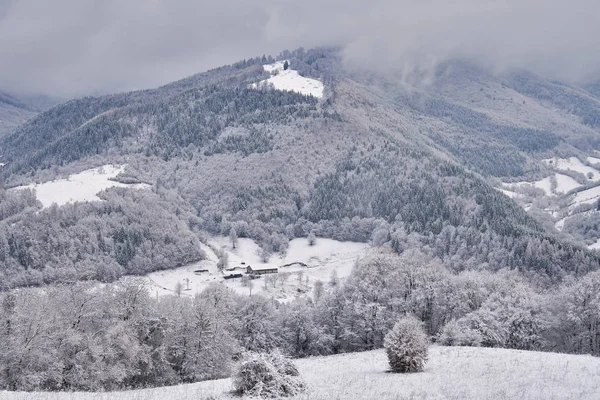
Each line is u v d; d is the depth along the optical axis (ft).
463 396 100.78
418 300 290.76
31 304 170.19
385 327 281.33
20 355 157.69
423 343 145.89
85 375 169.37
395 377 131.95
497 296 280.31
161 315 212.43
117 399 104.47
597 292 257.75
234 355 246.68
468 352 181.78
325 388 114.52
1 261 644.69
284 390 106.73
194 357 224.53
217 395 107.34
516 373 126.11
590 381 110.11
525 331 261.85
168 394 112.47
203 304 238.07
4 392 110.83
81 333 181.16
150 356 205.36
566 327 271.28
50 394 109.70
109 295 205.05
